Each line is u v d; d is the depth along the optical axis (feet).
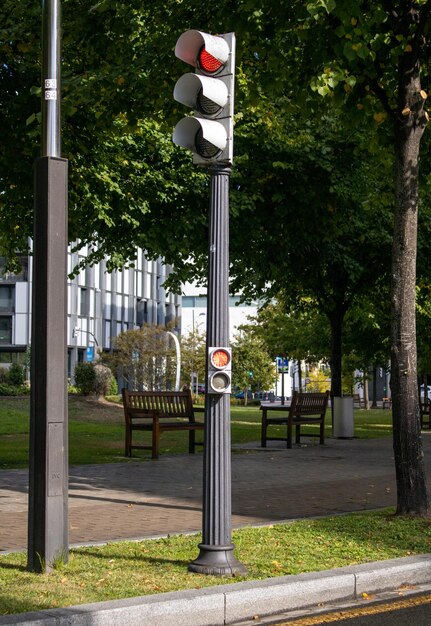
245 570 23.62
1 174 52.49
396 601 23.04
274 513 35.04
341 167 65.21
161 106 43.01
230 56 24.08
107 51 44.80
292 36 37.63
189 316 328.08
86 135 53.06
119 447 66.03
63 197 24.43
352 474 48.88
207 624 20.63
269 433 84.28
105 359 205.36
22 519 33.01
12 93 50.31
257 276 72.43
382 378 260.42
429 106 40.60
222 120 24.14
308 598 22.52
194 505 36.96
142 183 61.36
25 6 47.01
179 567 24.17
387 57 36.52
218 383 23.89
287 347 115.96
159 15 43.34
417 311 90.38
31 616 18.89
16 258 78.02
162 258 69.67
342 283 79.92
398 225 33.96
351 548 27.14
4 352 224.12
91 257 68.18
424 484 33.68
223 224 24.29
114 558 25.35
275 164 62.64
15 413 99.45
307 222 67.41
